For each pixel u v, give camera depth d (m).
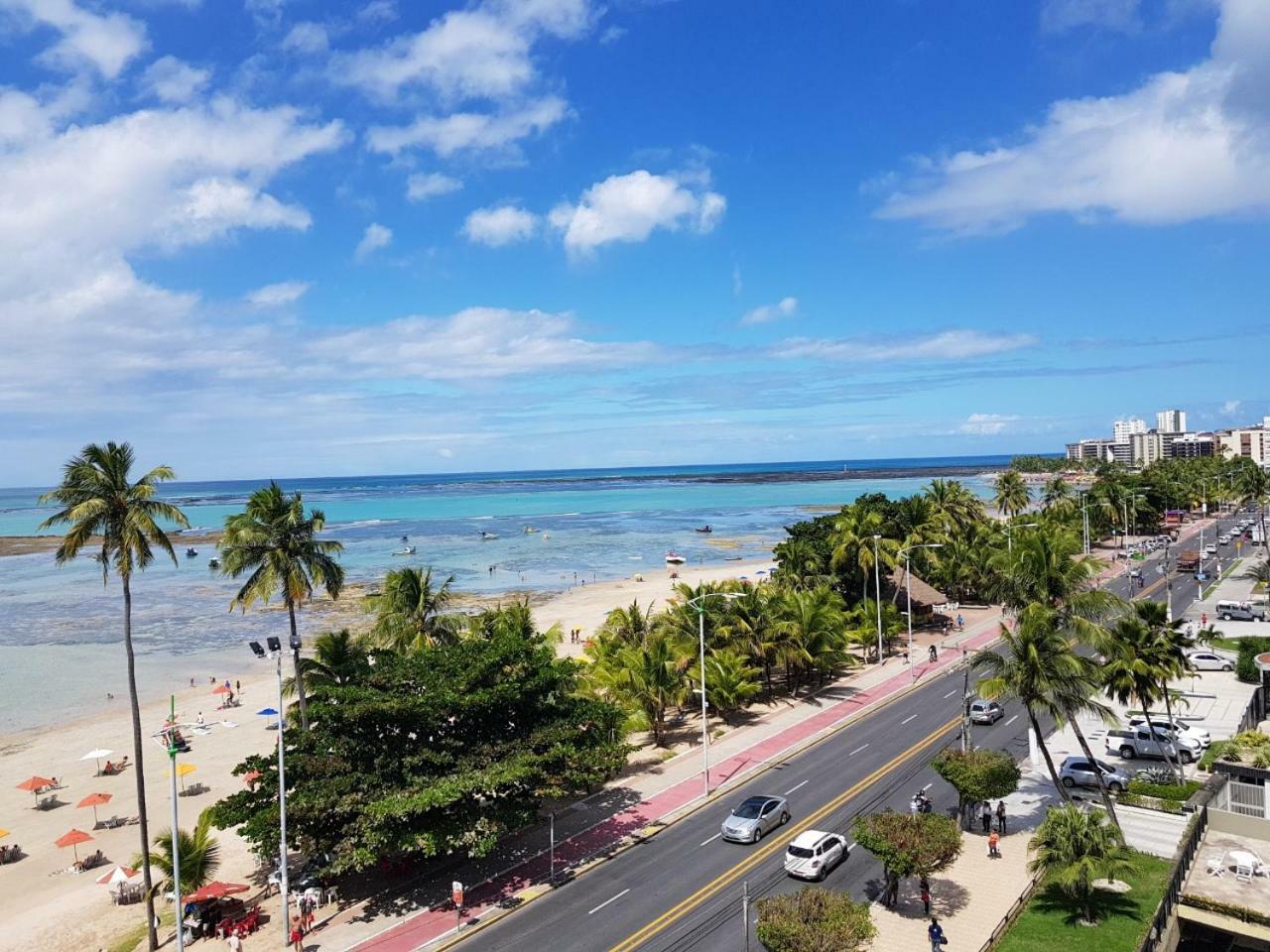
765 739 60.06
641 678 58.81
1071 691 41.22
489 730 41.16
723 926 34.56
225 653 98.25
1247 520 189.12
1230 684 67.88
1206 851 33.00
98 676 88.50
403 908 37.16
